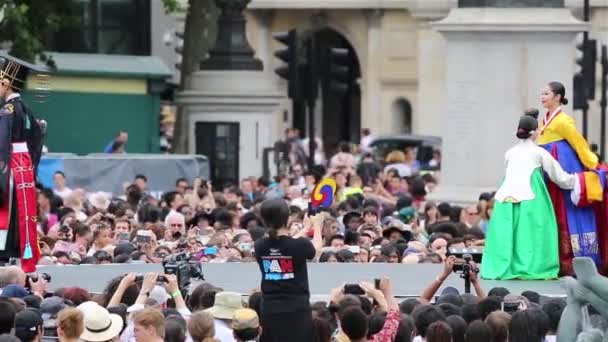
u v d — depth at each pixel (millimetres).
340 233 44531
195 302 32250
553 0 54188
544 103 38656
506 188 38188
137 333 28562
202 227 45938
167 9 75500
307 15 126625
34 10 71188
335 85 62906
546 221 38062
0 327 29766
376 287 31453
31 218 35531
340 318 29891
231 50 69250
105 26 79688
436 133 123188
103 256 40875
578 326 31141
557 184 38062
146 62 79500
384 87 127562
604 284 30969
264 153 68188
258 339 30391
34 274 34562
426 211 50219
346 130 130500
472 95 54531
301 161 83312
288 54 62281
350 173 61156
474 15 54125
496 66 54344
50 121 77375
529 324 30344
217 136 69125
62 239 44125
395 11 126500
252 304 31469
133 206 53031
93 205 51656
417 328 30578
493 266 38219
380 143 93188
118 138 67938
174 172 59781
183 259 33438
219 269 39344
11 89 35625
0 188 35375
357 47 127688
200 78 69250
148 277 31344
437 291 35906
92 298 32625
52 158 58156
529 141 38219
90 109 78188
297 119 123375
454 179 55062
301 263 30234
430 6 121688
